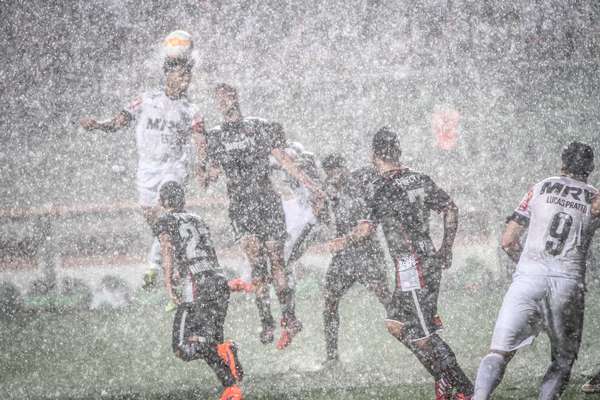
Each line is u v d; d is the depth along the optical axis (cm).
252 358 2380
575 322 1728
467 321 2805
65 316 3169
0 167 4497
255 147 2342
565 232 1747
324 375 2142
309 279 3538
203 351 1897
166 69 2498
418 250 1888
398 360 2280
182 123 2522
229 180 2361
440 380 1798
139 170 2527
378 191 1923
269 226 2352
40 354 2491
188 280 1980
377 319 2880
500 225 3734
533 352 2297
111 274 3588
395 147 1961
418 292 1856
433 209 1955
